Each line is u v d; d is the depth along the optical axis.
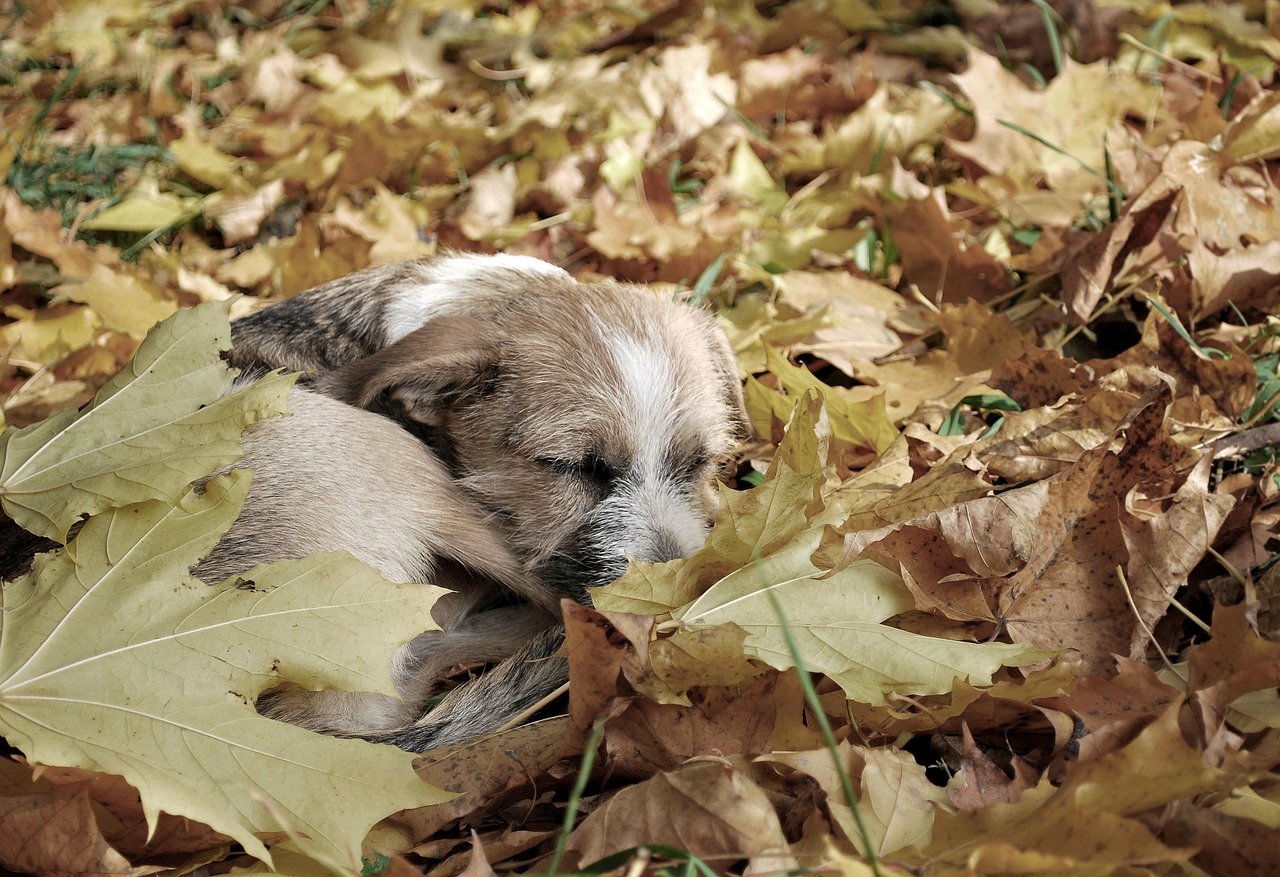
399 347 0.91
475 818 0.78
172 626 0.77
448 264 0.97
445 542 0.89
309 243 1.10
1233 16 1.22
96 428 0.81
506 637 0.88
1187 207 0.97
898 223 1.05
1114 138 1.04
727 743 0.78
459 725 0.82
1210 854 0.72
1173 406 0.88
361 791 0.75
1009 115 1.10
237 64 1.45
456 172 1.23
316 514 0.86
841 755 0.76
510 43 1.48
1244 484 0.86
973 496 0.83
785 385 0.95
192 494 0.79
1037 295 1.01
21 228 1.13
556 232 1.15
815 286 1.03
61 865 0.74
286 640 0.77
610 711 0.77
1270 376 0.92
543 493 0.91
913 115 1.17
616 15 1.49
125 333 1.02
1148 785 0.71
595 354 0.91
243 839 0.73
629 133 1.23
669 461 0.92
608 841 0.75
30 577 0.78
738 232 1.11
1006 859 0.70
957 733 0.79
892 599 0.80
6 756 0.79
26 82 1.39
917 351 0.99
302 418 0.87
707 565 0.80
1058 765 0.77
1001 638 0.81
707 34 1.36
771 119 1.27
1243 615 0.76
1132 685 0.77
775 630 0.79
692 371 0.93
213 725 0.76
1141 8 1.26
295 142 1.28
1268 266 0.95
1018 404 0.92
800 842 0.74
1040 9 1.26
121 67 1.42
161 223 1.17
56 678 0.76
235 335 0.95
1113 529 0.81
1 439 0.81
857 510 0.83
